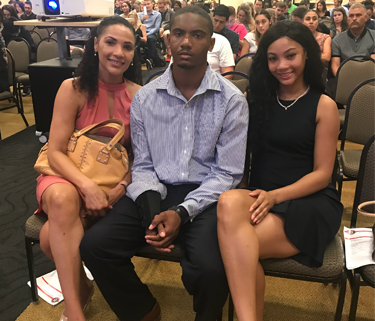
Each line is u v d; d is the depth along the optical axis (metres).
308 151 1.45
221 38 3.06
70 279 1.28
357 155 2.12
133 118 1.50
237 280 1.15
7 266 1.86
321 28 4.36
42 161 1.47
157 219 1.27
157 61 7.44
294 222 1.27
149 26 7.52
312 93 1.44
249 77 1.51
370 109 2.10
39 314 1.56
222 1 11.52
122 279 1.32
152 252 1.37
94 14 3.45
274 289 1.73
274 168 1.48
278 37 1.37
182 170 1.43
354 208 1.51
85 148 1.43
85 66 1.50
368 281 1.21
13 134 3.80
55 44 4.44
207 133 1.43
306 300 1.66
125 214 1.36
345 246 1.35
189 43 1.33
